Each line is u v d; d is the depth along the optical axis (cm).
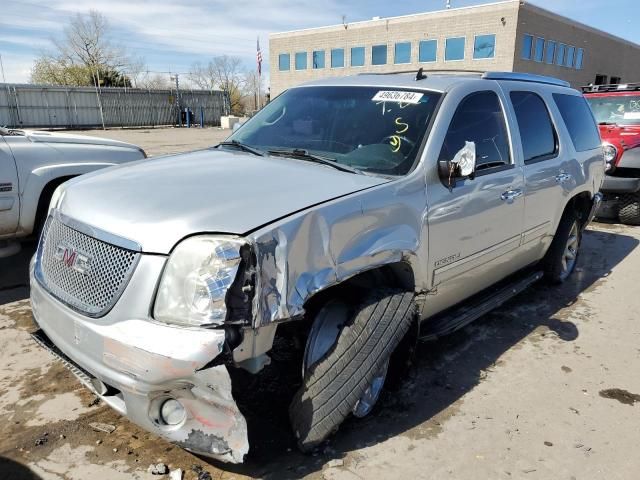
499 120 395
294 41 4803
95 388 252
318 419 258
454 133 340
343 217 257
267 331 226
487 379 363
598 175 557
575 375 373
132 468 263
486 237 367
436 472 269
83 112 3756
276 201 251
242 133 405
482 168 362
